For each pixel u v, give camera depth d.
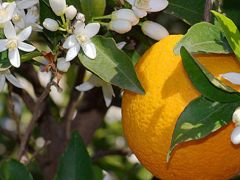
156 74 0.38
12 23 0.42
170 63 0.38
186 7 0.44
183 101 0.37
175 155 0.38
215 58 0.38
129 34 0.45
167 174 0.39
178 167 0.39
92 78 0.46
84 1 0.41
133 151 0.40
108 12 0.44
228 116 0.37
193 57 0.35
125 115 0.40
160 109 0.38
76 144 0.46
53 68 0.41
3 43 0.40
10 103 0.53
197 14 0.44
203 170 0.38
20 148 0.51
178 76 0.38
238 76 0.36
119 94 0.56
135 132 0.39
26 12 0.46
